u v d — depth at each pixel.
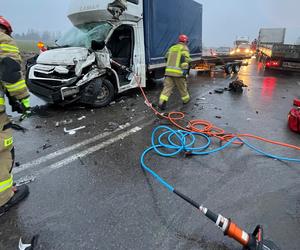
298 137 4.45
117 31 7.01
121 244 2.06
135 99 6.89
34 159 3.41
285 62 12.43
